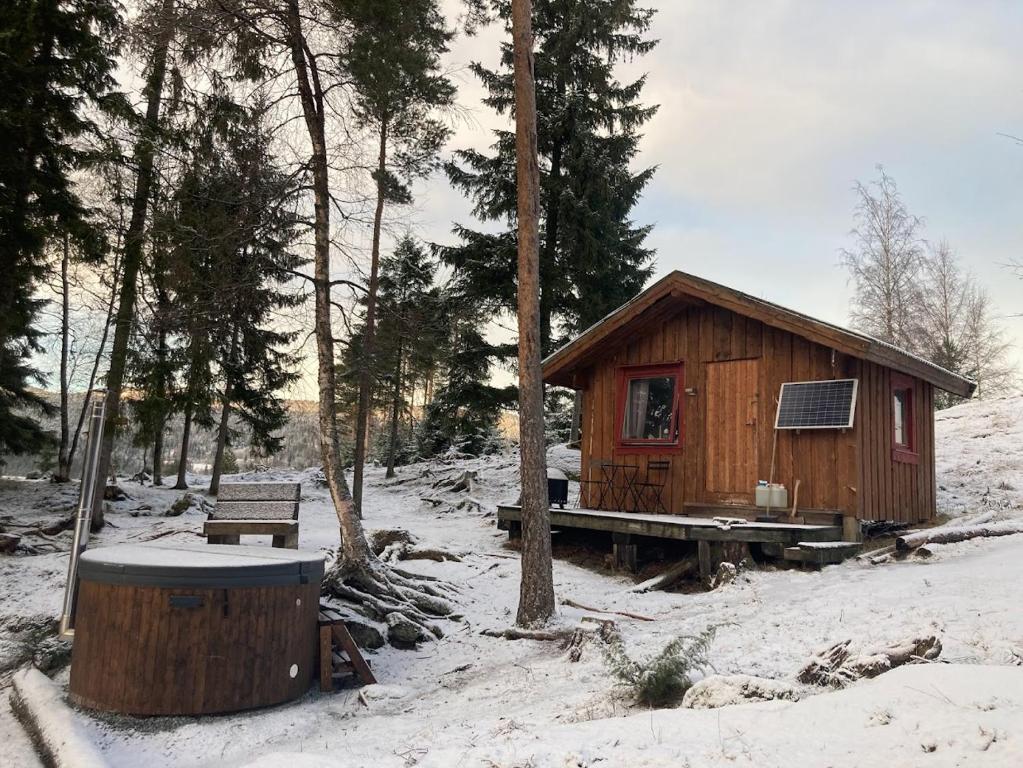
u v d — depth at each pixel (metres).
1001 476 15.31
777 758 3.52
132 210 14.95
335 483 9.55
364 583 9.09
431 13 12.12
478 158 22.38
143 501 19.77
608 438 13.95
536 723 4.96
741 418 12.28
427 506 20.47
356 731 5.76
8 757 5.67
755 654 5.74
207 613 6.31
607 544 12.59
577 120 21.34
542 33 22.16
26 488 20.16
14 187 13.41
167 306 11.67
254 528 9.13
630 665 5.36
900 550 9.94
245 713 6.36
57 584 10.14
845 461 11.01
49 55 14.09
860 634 5.75
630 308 13.09
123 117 14.31
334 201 10.62
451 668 7.53
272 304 11.18
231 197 10.34
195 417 22.89
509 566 11.44
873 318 33.50
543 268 21.91
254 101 10.48
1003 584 6.89
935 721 3.62
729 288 11.82
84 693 6.35
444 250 22.62
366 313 14.23
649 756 3.72
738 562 10.01
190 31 9.84
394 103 12.15
